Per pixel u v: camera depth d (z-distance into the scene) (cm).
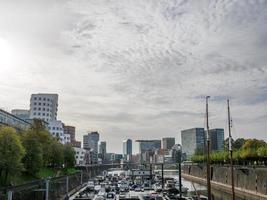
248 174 12575
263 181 11150
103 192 12012
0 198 6359
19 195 7188
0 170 8162
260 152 14012
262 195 11006
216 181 17288
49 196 9338
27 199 7712
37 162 10369
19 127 13112
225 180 15550
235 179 14025
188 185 19512
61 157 14862
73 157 17550
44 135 12750
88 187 13025
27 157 10231
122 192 12719
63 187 11881
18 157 8300
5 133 8312
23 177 9812
